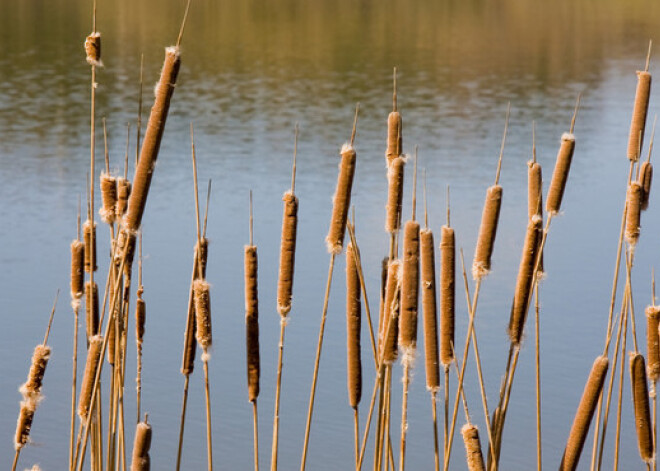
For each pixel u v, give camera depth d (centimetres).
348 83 8375
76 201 4703
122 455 1210
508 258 3834
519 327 1112
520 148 5903
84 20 12038
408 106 7356
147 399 2761
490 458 1116
